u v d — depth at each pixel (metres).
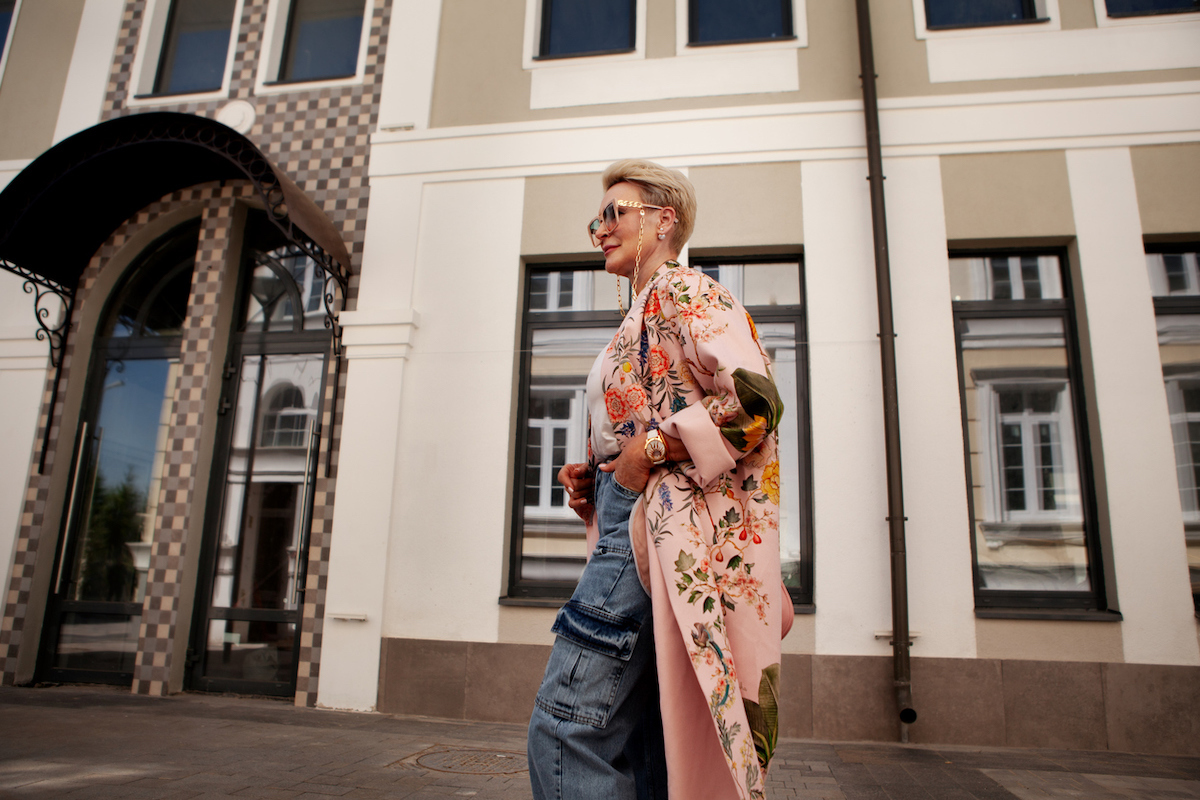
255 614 4.56
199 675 4.53
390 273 4.64
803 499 4.15
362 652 4.13
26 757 2.88
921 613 3.77
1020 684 3.66
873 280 4.16
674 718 1.12
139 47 5.48
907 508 3.87
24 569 4.77
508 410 4.36
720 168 4.44
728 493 1.25
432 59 4.95
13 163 5.39
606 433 1.40
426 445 4.37
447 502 4.27
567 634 1.27
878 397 4.01
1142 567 3.72
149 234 5.27
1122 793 2.72
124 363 5.19
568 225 4.56
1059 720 3.60
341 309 4.66
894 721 3.67
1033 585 3.98
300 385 4.87
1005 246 4.26
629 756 1.32
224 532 4.71
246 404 4.89
